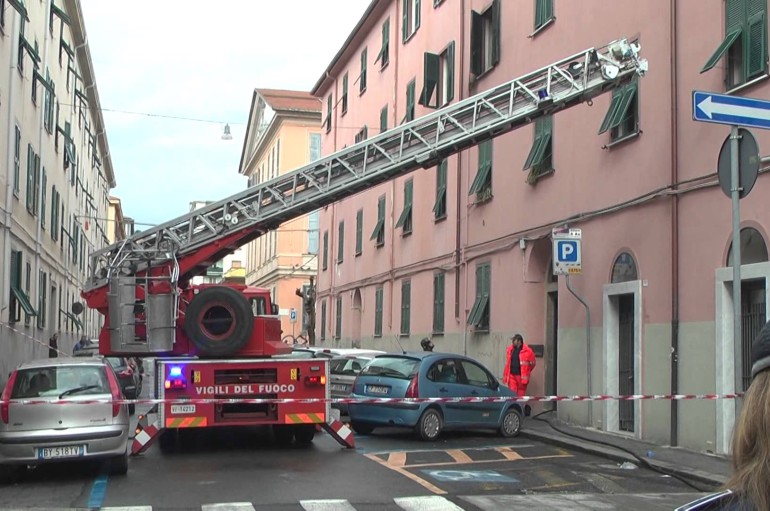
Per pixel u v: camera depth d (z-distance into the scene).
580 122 15.16
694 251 11.82
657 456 11.01
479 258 19.64
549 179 16.30
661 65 12.80
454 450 12.21
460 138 13.49
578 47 15.39
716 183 11.36
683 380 11.90
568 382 15.25
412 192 25.00
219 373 11.66
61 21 29.61
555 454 11.94
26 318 23.08
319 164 13.48
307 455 11.45
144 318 12.24
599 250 14.39
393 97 27.47
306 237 51.81
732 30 11.31
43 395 9.54
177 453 11.60
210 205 13.11
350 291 32.56
